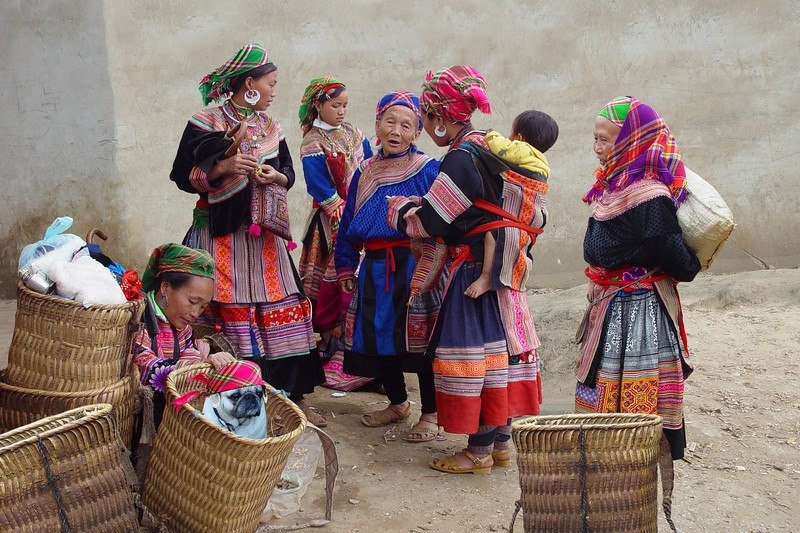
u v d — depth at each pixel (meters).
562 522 3.11
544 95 8.53
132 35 8.00
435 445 4.71
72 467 2.74
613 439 3.07
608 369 3.71
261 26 8.15
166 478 3.18
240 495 3.04
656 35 8.56
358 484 4.17
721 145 8.73
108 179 8.13
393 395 4.96
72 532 2.73
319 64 8.26
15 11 8.05
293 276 4.81
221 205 4.50
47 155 8.20
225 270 4.56
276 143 4.70
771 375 5.48
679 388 3.69
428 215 4.05
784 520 3.91
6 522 2.59
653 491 3.19
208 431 3.01
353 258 4.71
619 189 3.66
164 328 3.65
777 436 4.75
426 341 4.47
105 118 8.05
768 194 8.80
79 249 3.34
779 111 8.73
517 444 3.15
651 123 3.59
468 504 4.01
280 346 4.74
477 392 4.14
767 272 7.82
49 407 3.13
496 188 4.16
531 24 8.43
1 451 2.58
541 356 6.10
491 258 4.14
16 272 8.38
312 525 3.71
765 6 8.61
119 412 3.25
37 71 8.10
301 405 4.91
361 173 4.56
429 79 4.20
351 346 4.59
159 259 3.65
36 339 3.16
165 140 8.17
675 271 3.64
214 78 4.52
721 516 3.93
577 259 8.77
